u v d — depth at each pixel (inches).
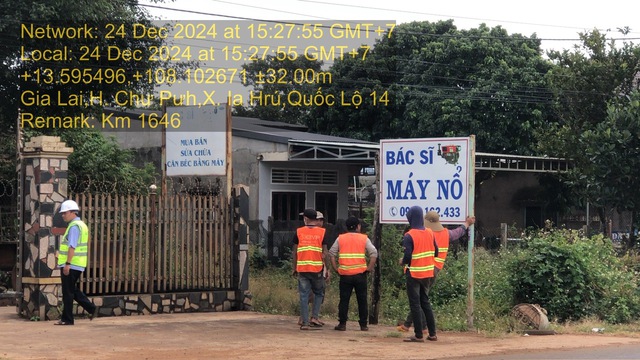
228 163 699.4
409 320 518.3
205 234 626.8
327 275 542.3
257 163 1092.5
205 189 802.8
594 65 1131.3
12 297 653.3
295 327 533.3
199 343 450.9
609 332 526.6
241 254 636.1
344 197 1192.2
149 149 1140.5
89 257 571.2
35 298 543.5
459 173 526.0
